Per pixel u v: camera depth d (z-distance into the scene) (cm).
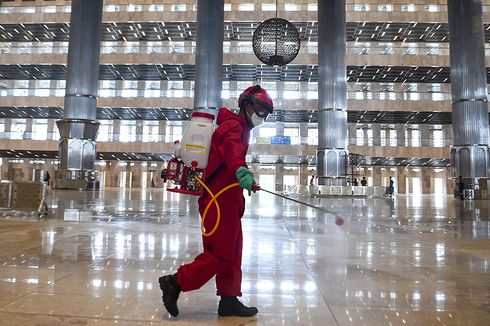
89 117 2652
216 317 247
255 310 253
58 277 341
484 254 494
